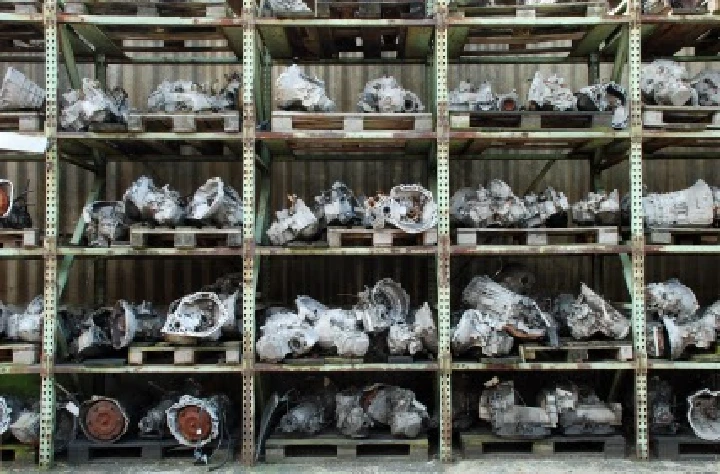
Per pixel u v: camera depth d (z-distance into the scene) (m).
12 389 6.27
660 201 6.07
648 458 5.80
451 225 6.27
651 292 6.07
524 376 7.01
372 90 6.23
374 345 6.14
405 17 6.11
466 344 5.79
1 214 5.75
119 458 5.86
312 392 6.39
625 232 6.35
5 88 5.80
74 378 6.41
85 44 6.65
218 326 5.68
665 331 5.93
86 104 5.71
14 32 6.57
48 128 5.77
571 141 6.27
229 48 6.88
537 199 6.19
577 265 7.42
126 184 7.36
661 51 6.99
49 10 5.80
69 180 7.38
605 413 5.86
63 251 5.78
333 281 7.36
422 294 7.33
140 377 7.20
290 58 7.06
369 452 5.98
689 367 5.78
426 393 7.09
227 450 5.88
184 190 7.41
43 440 5.70
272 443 5.79
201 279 7.33
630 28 5.91
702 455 5.80
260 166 6.55
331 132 5.83
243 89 5.86
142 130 5.81
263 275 6.99
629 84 5.92
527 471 5.51
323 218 6.00
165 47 7.00
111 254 5.81
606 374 6.93
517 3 6.18
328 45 6.68
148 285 7.34
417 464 5.71
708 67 7.40
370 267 7.36
